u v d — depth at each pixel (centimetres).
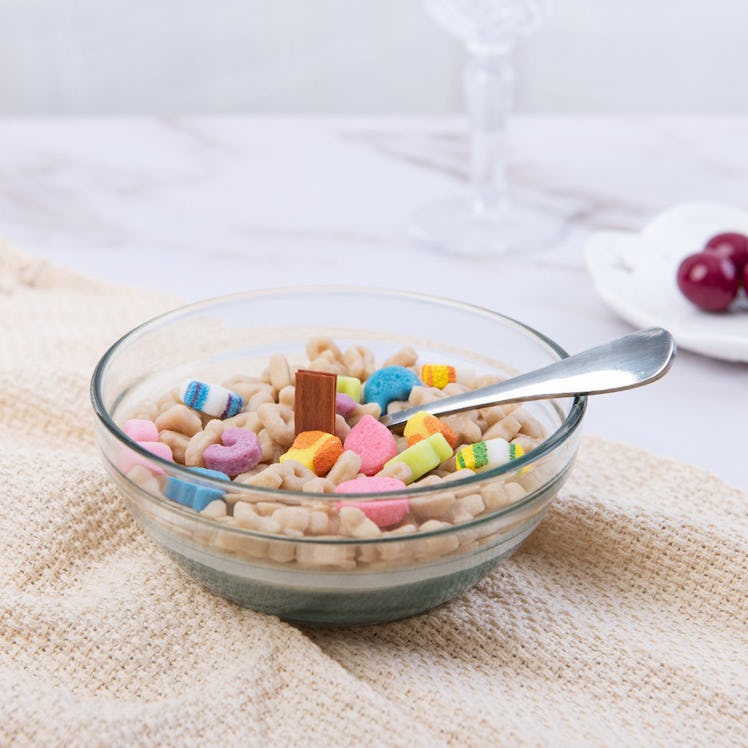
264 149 105
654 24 134
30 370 67
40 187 96
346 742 49
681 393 69
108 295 78
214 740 49
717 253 75
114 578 56
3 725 49
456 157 104
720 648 54
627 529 58
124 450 52
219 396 56
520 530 52
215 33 137
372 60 139
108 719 49
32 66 137
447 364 61
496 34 88
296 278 82
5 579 56
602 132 108
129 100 140
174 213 91
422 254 85
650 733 51
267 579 51
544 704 52
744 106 137
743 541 57
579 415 53
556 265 84
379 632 55
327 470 54
